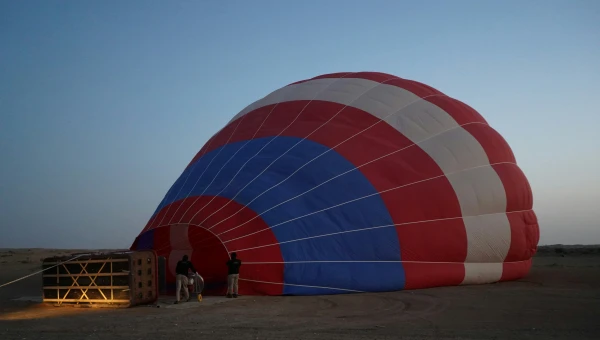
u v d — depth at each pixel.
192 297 13.95
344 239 14.60
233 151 17.02
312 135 16.59
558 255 45.03
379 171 15.87
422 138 16.97
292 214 14.62
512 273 17.23
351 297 13.44
